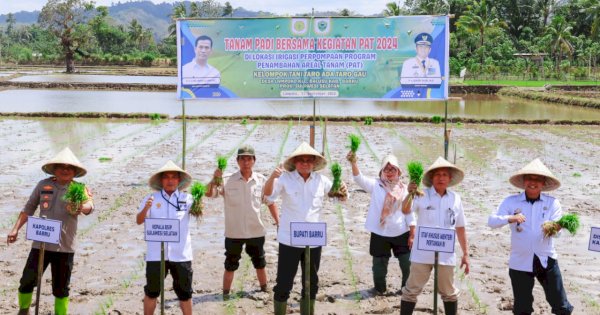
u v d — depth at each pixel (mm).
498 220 6703
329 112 37250
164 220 6516
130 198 14352
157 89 54625
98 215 12773
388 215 8234
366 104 44031
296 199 7141
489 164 19766
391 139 25281
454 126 30531
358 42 13555
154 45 138375
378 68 13609
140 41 144000
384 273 8445
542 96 46656
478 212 13539
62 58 104688
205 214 13039
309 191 7191
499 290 8734
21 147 22156
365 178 8391
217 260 10039
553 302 6691
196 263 9859
